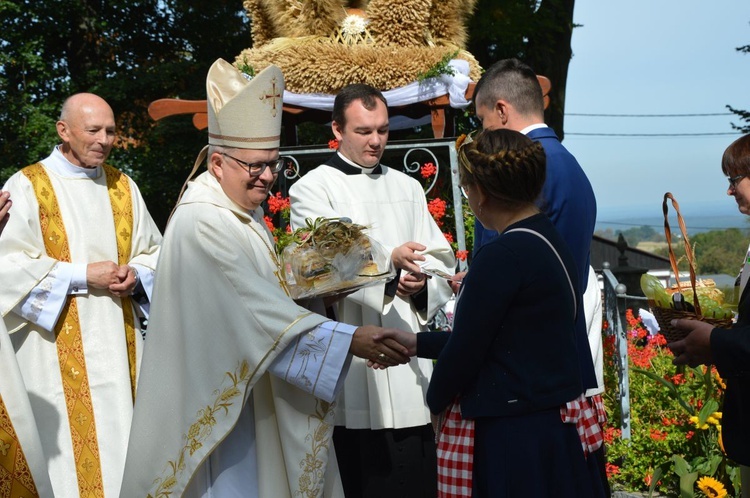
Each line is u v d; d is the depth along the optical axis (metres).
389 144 5.89
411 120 7.41
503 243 2.76
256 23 6.32
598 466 3.12
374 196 4.30
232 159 3.28
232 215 3.31
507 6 13.31
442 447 2.88
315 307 3.58
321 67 5.78
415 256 3.73
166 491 3.25
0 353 3.49
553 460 2.75
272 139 3.31
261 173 3.31
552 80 14.07
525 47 14.31
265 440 3.34
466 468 2.81
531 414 2.75
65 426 4.46
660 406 5.64
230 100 3.26
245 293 3.18
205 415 3.20
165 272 3.33
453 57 5.83
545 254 2.77
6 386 3.48
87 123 4.64
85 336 4.53
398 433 4.19
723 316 3.08
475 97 3.73
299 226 4.20
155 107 6.56
